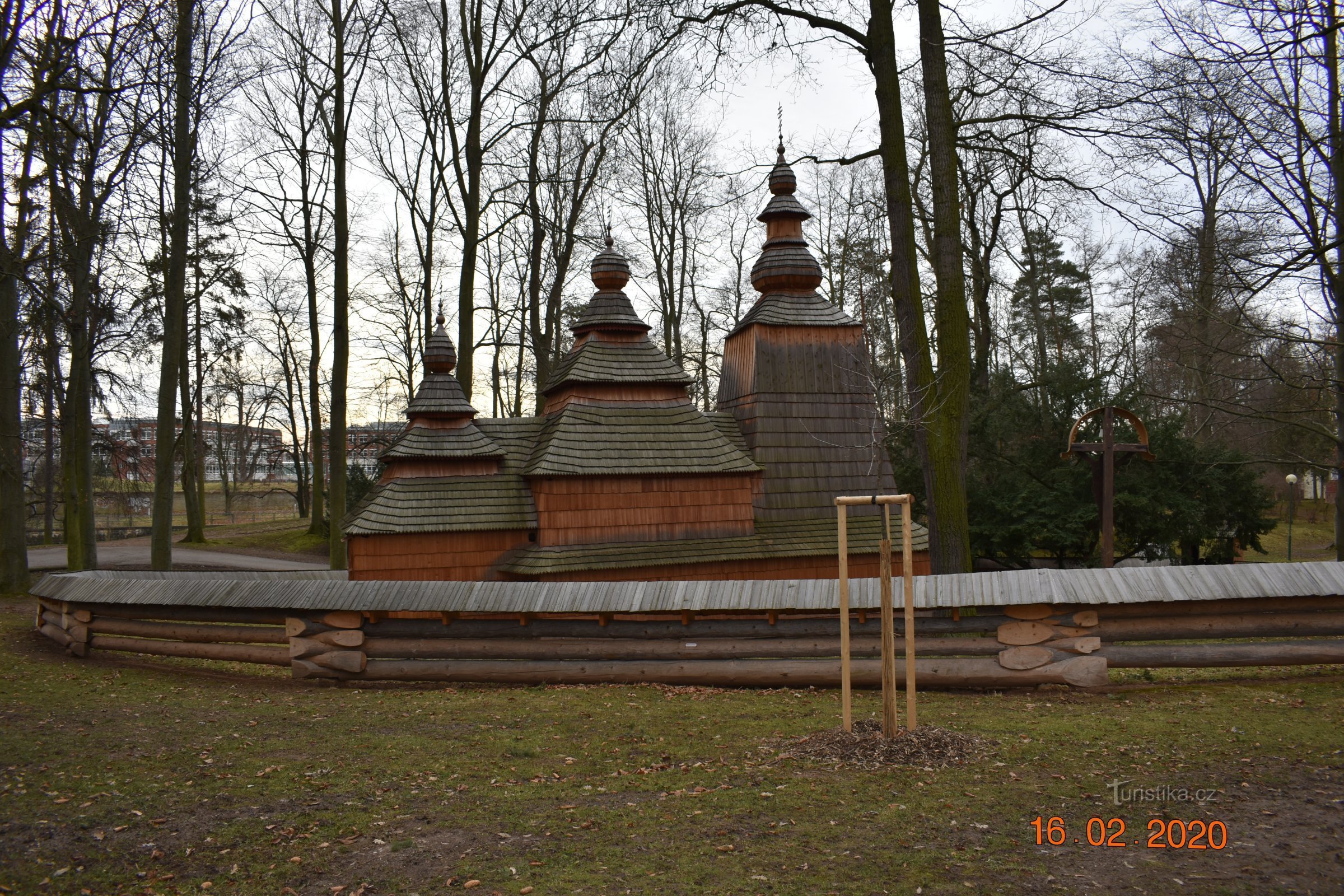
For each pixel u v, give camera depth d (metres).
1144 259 25.62
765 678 9.91
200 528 38.16
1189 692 9.10
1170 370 29.17
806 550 19.48
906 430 22.81
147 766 7.15
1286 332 19.23
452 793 6.42
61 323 20.53
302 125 28.66
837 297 35.47
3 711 9.04
